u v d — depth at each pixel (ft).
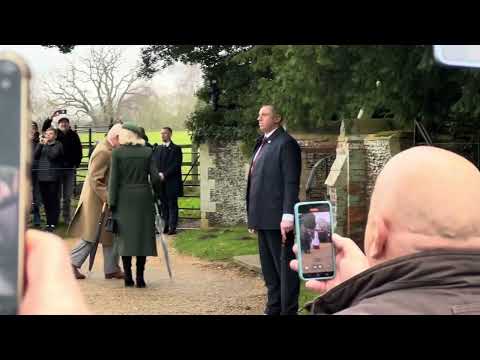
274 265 18.15
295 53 16.84
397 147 27.48
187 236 39.81
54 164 39.70
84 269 28.09
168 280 25.67
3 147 1.65
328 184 29.71
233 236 37.70
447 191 3.70
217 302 21.12
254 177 17.90
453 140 23.97
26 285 1.74
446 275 3.63
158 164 41.27
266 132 17.98
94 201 24.71
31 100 1.68
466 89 16.21
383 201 3.86
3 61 1.64
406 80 16.99
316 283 6.01
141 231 23.04
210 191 44.14
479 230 3.68
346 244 5.96
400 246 3.76
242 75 40.52
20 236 1.66
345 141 29.45
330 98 17.95
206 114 43.75
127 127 22.82
